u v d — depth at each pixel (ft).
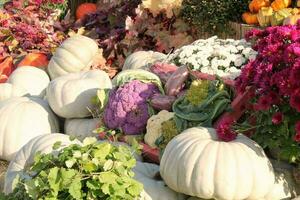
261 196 6.53
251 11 10.57
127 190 6.03
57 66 10.48
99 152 6.04
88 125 8.59
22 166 7.16
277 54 6.42
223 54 8.60
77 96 8.59
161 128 7.68
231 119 6.89
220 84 7.62
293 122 6.40
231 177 6.38
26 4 14.16
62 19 14.99
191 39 11.31
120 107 8.12
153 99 8.04
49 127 8.63
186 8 11.19
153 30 11.55
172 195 6.77
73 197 5.86
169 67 8.73
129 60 10.09
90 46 10.64
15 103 8.63
